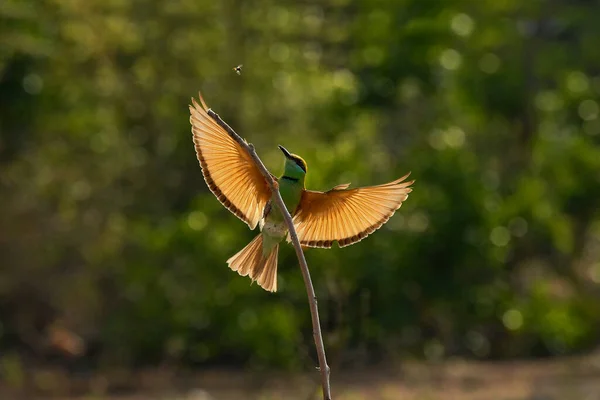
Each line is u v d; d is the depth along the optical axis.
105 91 16.47
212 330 14.91
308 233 5.14
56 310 16.52
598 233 18.59
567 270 18.56
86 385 14.29
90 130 16.58
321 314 10.90
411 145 16.14
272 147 15.88
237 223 14.87
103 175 16.84
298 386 13.77
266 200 5.02
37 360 15.75
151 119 17.02
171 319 15.07
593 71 21.92
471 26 16.45
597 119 19.11
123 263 16.14
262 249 5.12
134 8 16.39
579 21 21.14
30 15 15.27
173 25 16.56
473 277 16.03
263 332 14.12
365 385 13.92
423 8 16.08
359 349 13.80
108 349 15.47
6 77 15.15
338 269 12.83
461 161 15.98
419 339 15.64
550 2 21.22
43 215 16.81
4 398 13.70
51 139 16.64
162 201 16.78
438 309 16.00
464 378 14.70
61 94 16.00
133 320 15.39
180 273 15.12
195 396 13.44
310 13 17.05
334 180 13.88
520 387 14.12
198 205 15.22
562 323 16.52
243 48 16.69
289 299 14.03
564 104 19.14
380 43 16.36
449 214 15.57
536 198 17.02
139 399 13.52
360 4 16.94
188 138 16.66
